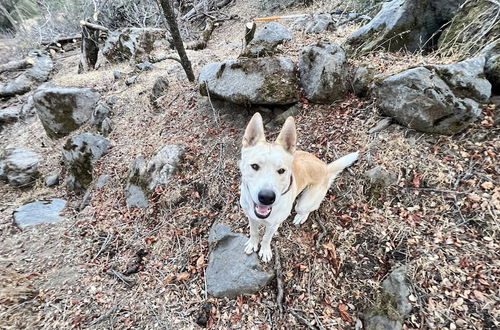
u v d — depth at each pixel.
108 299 1.06
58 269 1.21
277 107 1.43
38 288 1.12
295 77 1.41
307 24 2.33
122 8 4.70
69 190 1.76
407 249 0.95
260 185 0.76
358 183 1.11
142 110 1.99
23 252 1.32
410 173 1.09
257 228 0.97
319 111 1.37
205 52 2.80
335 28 2.17
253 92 1.37
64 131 2.21
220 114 1.58
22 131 2.61
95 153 1.75
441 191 1.03
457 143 1.10
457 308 0.83
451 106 1.06
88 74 2.87
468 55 1.29
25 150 2.00
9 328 0.98
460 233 0.94
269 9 3.91
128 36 3.03
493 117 1.11
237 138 1.44
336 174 1.07
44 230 1.43
